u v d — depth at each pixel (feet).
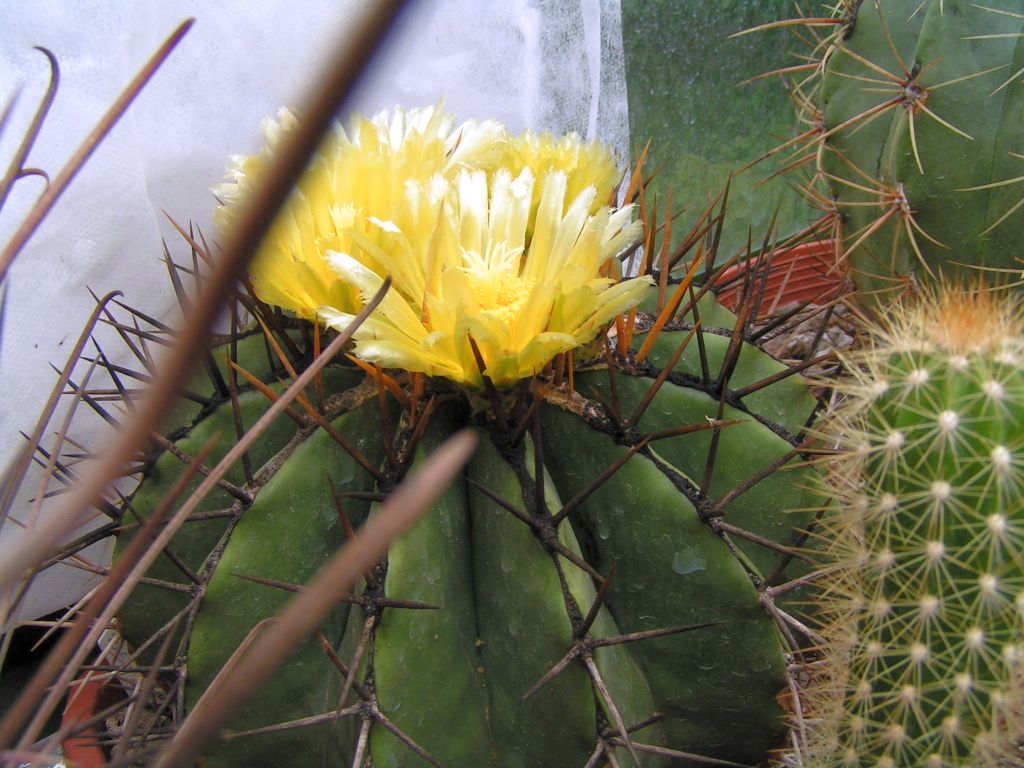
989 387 0.46
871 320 0.88
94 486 0.17
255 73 0.82
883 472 0.49
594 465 0.56
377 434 0.57
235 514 0.54
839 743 0.55
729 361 0.58
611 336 0.65
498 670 0.55
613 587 0.58
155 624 0.61
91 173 0.77
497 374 0.52
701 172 1.19
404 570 0.51
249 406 0.58
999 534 0.46
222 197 0.59
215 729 0.17
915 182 0.73
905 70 0.72
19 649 0.82
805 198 0.97
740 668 0.57
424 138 0.61
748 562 0.56
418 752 0.50
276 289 0.54
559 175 0.54
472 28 0.92
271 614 0.55
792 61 1.19
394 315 0.51
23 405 0.78
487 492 0.52
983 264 0.74
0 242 0.74
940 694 0.51
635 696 0.57
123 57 0.77
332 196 0.55
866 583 0.52
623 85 1.09
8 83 0.73
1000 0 0.69
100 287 0.81
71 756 0.64
